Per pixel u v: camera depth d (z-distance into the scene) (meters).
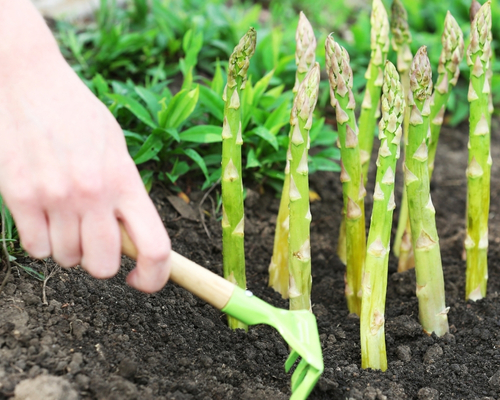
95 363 0.61
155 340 0.64
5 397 0.58
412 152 0.65
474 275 0.73
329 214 0.85
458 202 0.90
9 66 0.57
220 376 0.63
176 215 0.78
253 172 0.83
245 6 1.31
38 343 0.60
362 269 0.71
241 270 0.68
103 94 0.82
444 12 1.19
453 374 0.66
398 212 0.87
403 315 0.70
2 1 0.57
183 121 0.79
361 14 1.25
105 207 0.56
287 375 0.65
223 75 0.97
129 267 0.70
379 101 0.76
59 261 0.57
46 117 0.56
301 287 0.66
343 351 0.68
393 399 0.64
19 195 0.55
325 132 0.86
